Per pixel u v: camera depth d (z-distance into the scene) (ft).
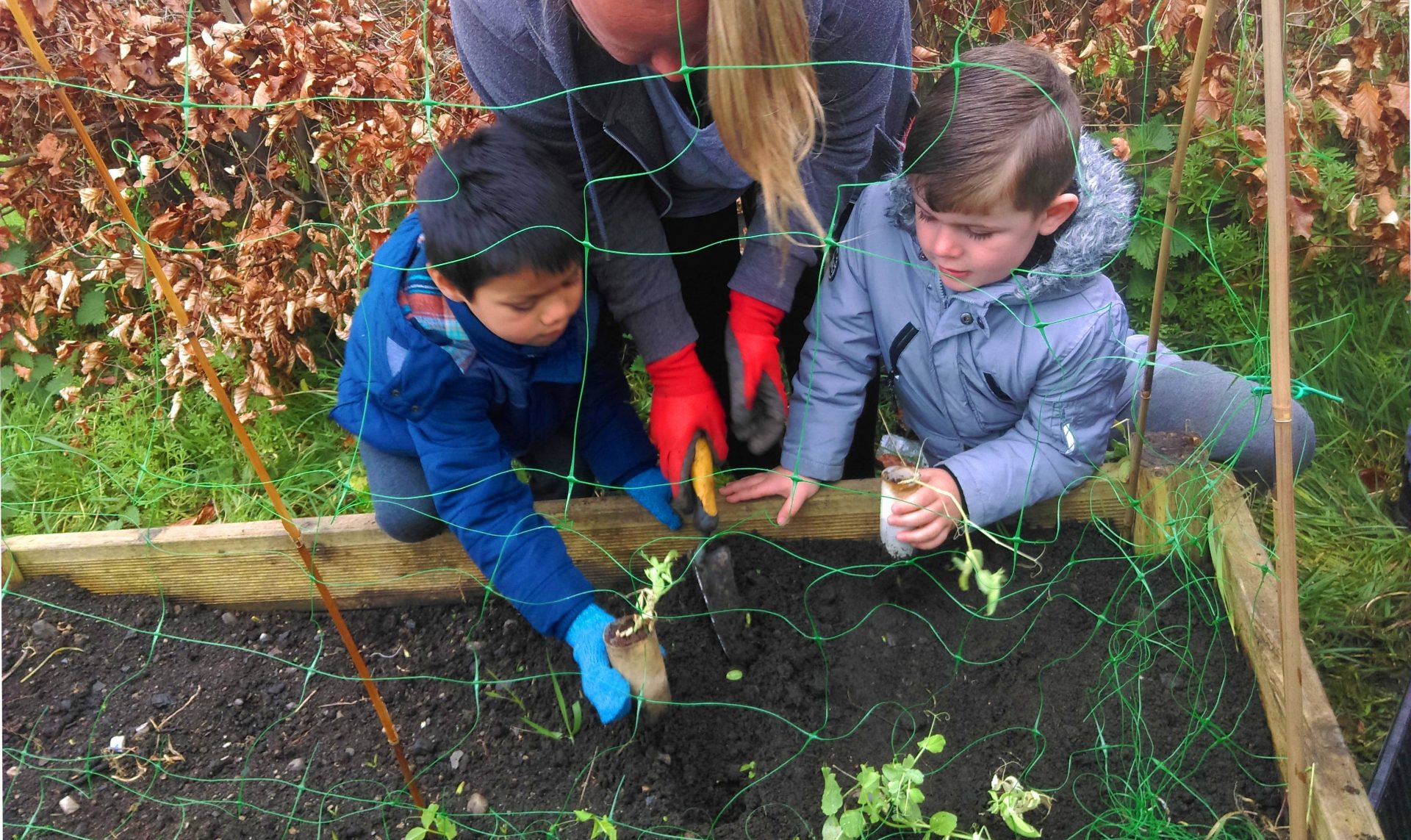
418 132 7.98
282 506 4.28
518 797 5.25
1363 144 8.64
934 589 6.06
